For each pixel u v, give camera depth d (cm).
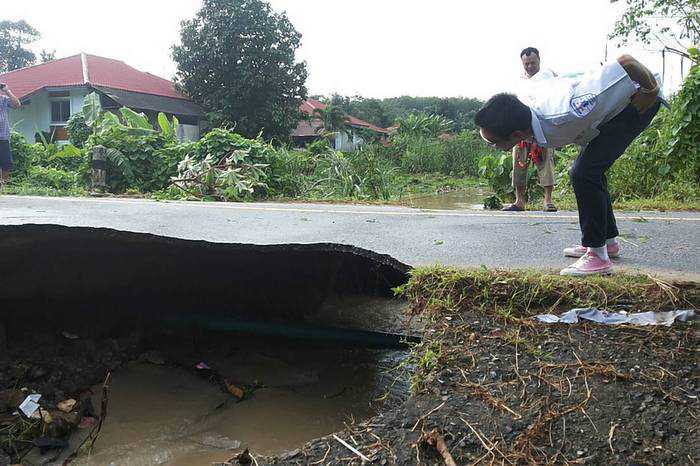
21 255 297
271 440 258
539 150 649
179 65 2833
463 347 250
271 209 586
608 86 276
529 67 604
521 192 670
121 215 482
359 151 1535
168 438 260
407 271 310
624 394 216
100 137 1185
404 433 210
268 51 2728
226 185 1048
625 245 390
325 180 1275
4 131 945
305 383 310
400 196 1334
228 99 2720
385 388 289
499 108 277
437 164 2684
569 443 199
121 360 323
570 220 511
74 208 542
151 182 1168
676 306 266
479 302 280
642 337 246
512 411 213
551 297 279
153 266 329
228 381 311
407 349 303
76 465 239
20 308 320
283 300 353
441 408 219
